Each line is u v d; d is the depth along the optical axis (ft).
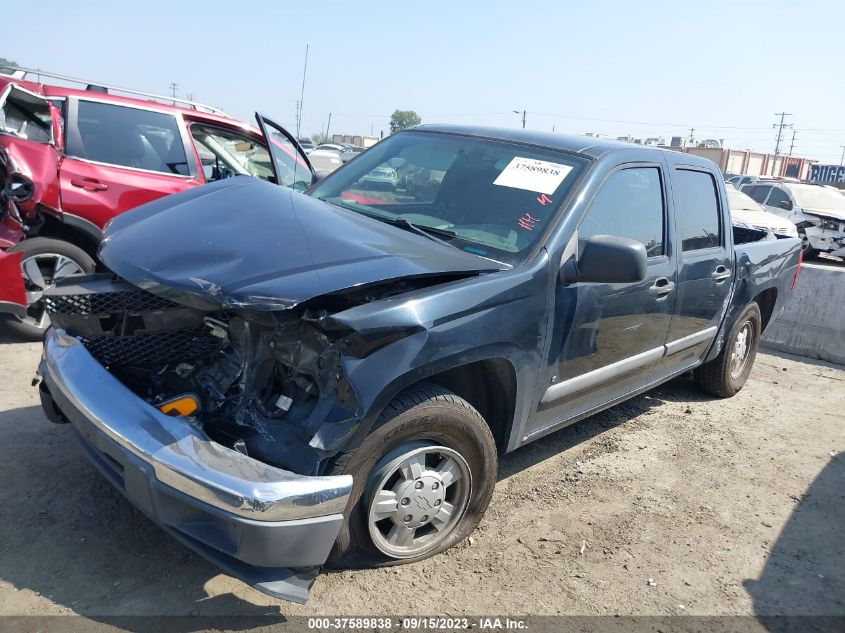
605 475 14.32
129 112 19.06
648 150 14.23
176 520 8.15
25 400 14.48
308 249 9.50
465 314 9.63
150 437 8.17
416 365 8.94
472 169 12.88
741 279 17.85
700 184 15.88
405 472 9.77
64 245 17.54
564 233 11.37
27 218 17.28
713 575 11.28
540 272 10.87
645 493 13.73
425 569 10.44
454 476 10.44
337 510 8.38
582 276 10.96
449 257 10.38
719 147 194.80
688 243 15.10
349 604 9.50
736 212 41.29
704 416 18.37
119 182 18.28
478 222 11.80
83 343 10.15
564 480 13.91
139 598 9.17
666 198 14.37
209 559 8.27
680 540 12.17
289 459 8.61
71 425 9.96
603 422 17.29
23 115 17.99
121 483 8.86
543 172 12.36
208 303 8.73
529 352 10.84
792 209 55.06
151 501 8.13
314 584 9.78
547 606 9.99
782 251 20.08
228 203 11.21
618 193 12.87
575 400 12.80
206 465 7.91
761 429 17.81
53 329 10.68
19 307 16.79
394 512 9.82
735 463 15.58
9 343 17.72
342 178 14.16
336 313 8.50
